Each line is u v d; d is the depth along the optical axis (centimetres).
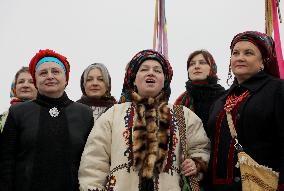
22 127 362
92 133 354
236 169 328
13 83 500
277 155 323
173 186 330
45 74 377
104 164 344
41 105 374
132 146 335
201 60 477
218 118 349
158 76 356
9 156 354
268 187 313
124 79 376
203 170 341
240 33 354
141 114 344
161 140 338
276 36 482
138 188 326
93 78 491
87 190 332
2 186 344
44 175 347
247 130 328
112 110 360
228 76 373
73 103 386
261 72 345
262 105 327
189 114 363
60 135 361
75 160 358
